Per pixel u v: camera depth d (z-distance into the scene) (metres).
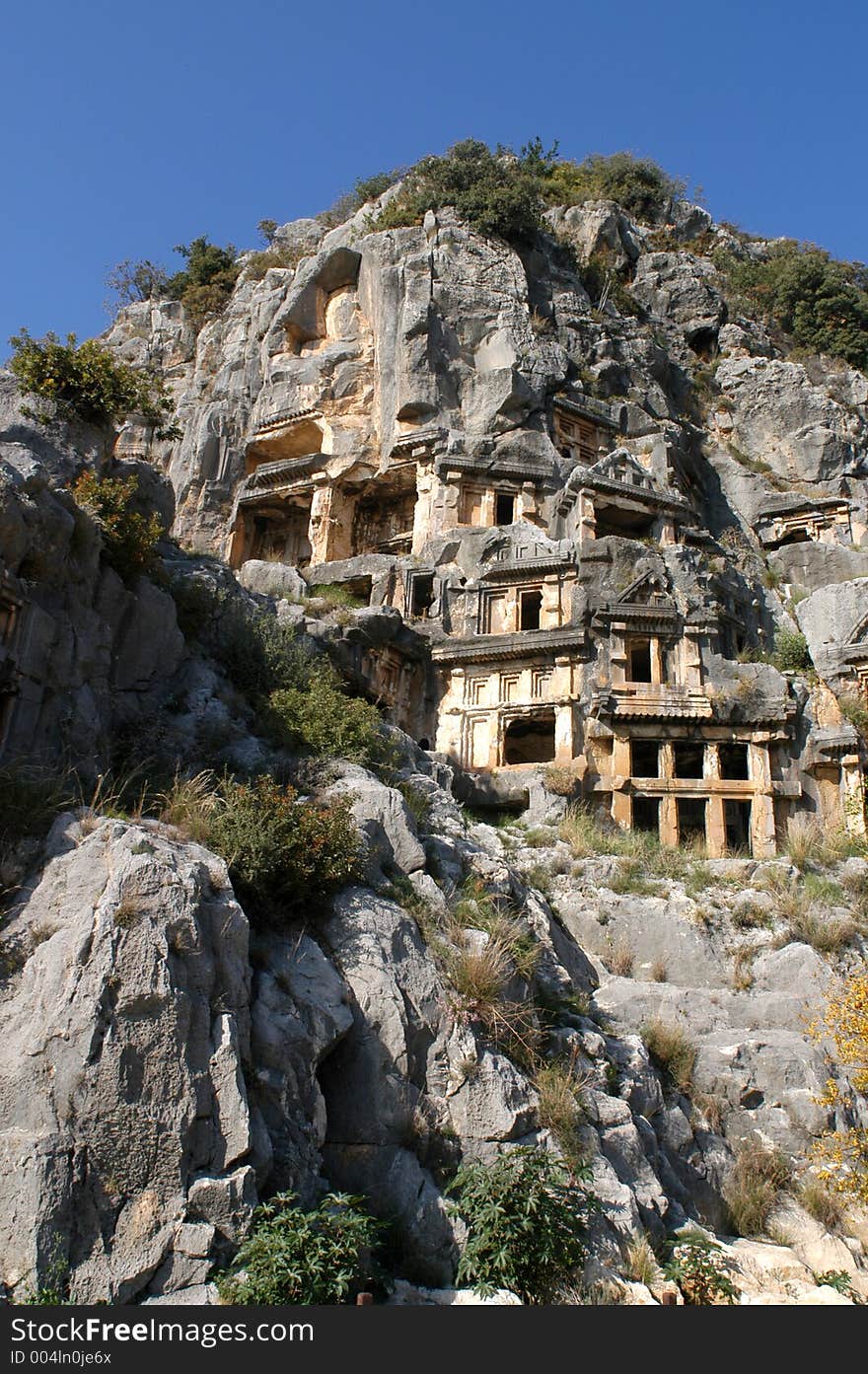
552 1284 13.45
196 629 24.84
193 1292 11.59
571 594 39.84
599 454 51.69
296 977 15.52
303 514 53.34
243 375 58.03
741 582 44.22
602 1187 16.06
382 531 51.91
